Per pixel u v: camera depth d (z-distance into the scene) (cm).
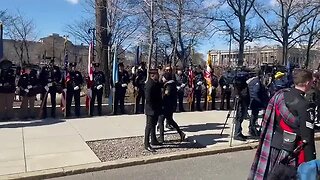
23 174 426
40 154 507
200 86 956
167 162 509
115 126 711
